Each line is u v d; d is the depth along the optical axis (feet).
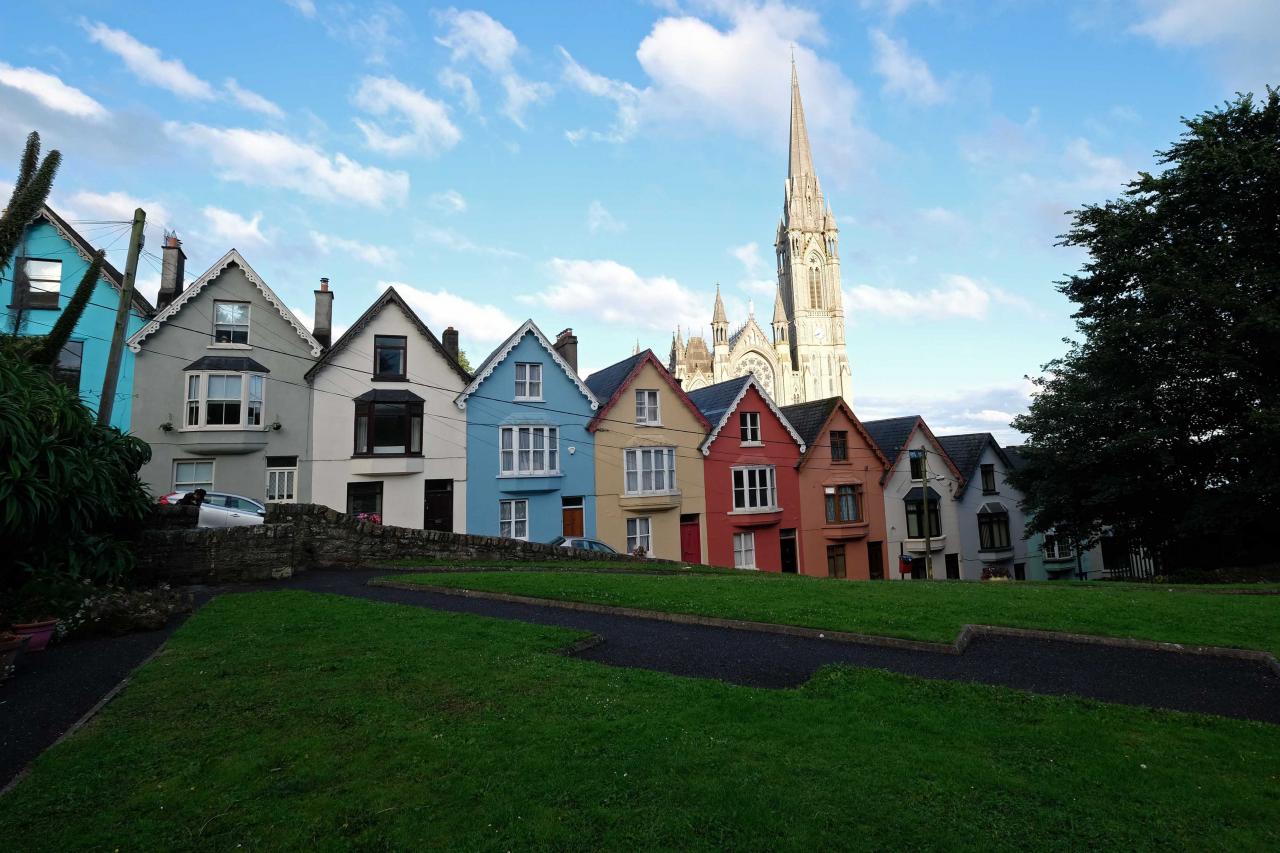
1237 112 85.15
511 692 24.97
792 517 123.95
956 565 139.33
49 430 40.42
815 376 385.09
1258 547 92.63
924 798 17.30
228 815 16.67
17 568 37.17
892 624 35.47
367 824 16.29
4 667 26.61
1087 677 28.12
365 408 96.99
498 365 105.40
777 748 20.12
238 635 33.83
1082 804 17.16
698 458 117.50
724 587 47.93
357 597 47.11
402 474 97.14
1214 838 15.78
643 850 15.08
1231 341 81.46
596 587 47.44
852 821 16.20
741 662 30.48
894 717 22.89
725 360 332.60
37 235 87.04
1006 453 159.33
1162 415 94.63
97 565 41.24
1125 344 92.38
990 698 24.84
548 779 18.21
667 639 34.65
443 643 32.12
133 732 21.47
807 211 398.83
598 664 28.91
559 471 106.22
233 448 89.15
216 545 52.75
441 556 69.21
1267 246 80.38
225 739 20.97
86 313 87.56
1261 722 22.90
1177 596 44.34
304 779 18.40
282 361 94.27
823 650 32.19
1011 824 16.20
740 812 16.46
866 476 132.36
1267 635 33.24
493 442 103.50
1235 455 86.48
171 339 89.86
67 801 17.21
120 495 46.52
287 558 55.62
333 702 24.00
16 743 21.18
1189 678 28.02
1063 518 110.73
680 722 22.00
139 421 86.79
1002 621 36.01
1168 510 99.35
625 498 109.70
